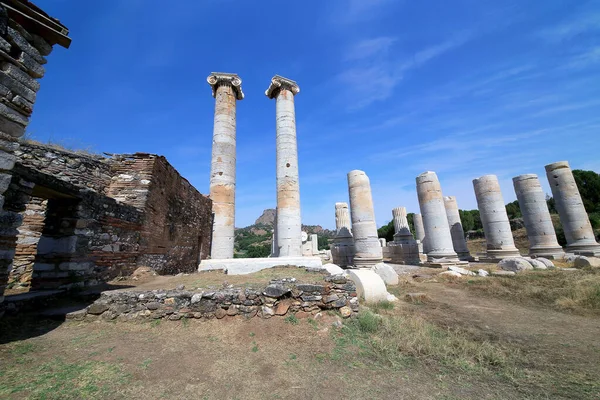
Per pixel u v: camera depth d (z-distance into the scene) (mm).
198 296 5340
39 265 6156
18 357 3461
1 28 3654
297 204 13516
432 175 20812
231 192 13773
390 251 26109
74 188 6359
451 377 3605
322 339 4738
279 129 14500
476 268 17219
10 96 3762
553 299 8461
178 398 2867
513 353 4516
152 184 9750
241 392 3066
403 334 5004
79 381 3029
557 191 20484
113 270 7594
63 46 4465
